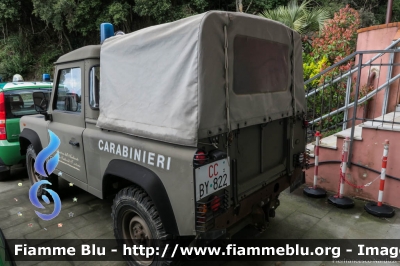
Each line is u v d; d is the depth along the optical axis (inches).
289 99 112.3
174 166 78.0
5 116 180.4
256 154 98.3
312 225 128.6
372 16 547.2
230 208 85.1
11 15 593.6
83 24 565.6
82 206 155.1
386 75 201.9
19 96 189.5
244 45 88.7
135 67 89.8
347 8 277.3
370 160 144.4
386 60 201.2
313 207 145.0
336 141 167.2
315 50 269.3
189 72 74.7
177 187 78.2
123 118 94.4
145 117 86.7
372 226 126.2
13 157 184.5
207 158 75.0
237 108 85.6
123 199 95.6
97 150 107.0
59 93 133.0
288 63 111.5
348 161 151.8
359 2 607.5
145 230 93.7
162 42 81.5
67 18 547.2
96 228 132.7
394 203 139.0
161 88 82.0
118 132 98.5
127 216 100.8
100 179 108.0
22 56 666.8
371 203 140.9
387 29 202.5
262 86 98.1
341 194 147.1
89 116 112.4
